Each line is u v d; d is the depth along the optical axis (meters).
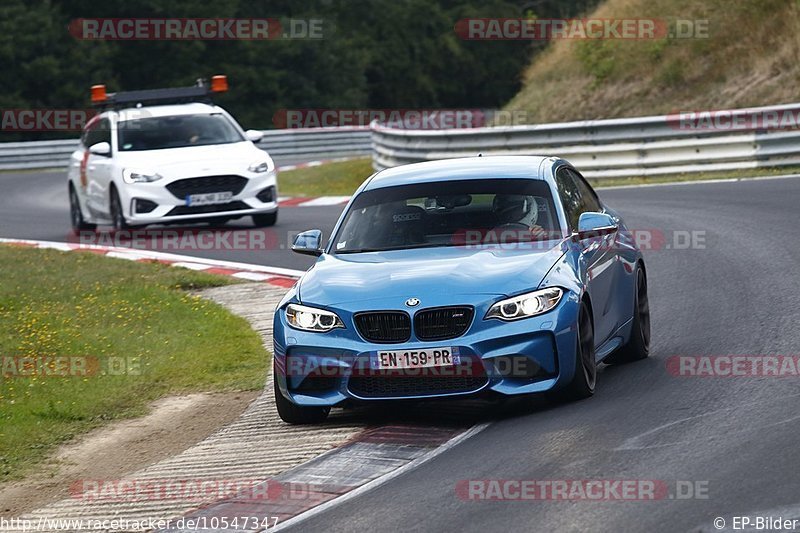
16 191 106.56
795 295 37.69
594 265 29.45
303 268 52.28
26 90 185.25
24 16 184.75
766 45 95.31
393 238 29.81
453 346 26.03
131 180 63.69
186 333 40.34
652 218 59.66
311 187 99.12
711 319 36.00
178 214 63.78
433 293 26.59
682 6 104.25
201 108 69.56
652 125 78.44
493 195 30.50
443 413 28.11
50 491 25.88
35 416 31.42
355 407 29.36
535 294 26.55
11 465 27.88
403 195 31.12
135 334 40.12
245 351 37.56
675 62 100.38
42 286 48.94
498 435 25.39
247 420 29.84
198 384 34.44
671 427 24.38
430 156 87.88
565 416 26.27
